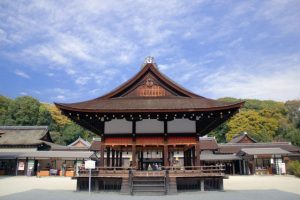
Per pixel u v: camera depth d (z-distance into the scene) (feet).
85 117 71.36
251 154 176.96
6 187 84.79
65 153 177.17
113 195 61.57
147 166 119.14
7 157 168.66
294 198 57.06
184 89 78.07
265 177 148.87
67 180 122.83
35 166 173.06
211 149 202.08
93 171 68.03
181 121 72.02
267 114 325.01
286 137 292.20
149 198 55.88
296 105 331.77
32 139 193.67
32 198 56.54
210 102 73.36
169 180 65.77
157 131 71.31
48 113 317.22
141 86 79.20
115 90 78.07
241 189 78.43
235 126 297.53
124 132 71.67
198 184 70.69
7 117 277.23
